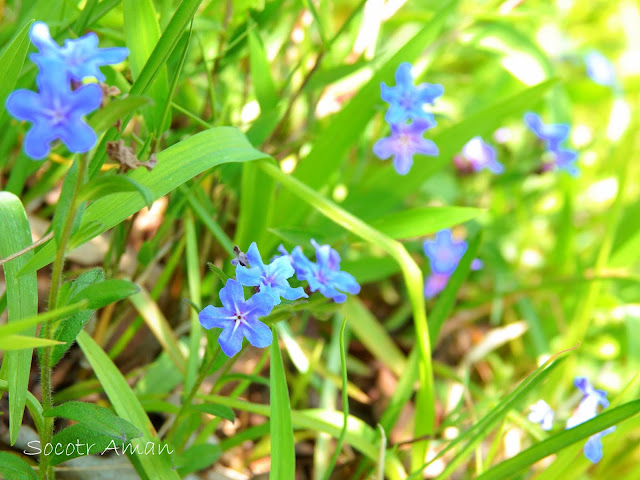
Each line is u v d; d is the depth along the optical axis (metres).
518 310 0.31
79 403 0.14
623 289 0.33
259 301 0.14
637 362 0.26
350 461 0.23
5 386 0.15
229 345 0.14
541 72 0.30
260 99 0.22
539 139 0.32
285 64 0.30
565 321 0.30
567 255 0.31
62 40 0.20
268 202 0.22
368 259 0.25
